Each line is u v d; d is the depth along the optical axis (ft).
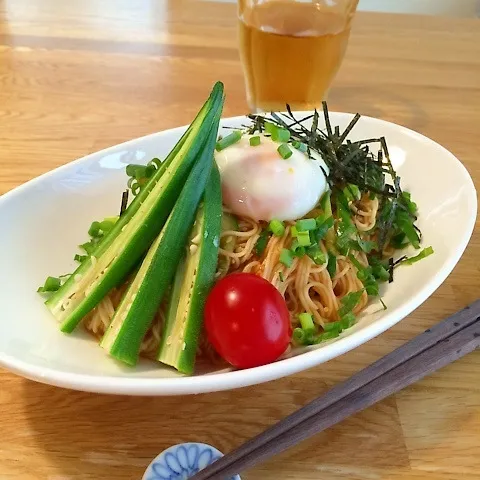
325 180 0.79
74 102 1.19
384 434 0.64
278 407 0.67
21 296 0.71
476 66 1.42
